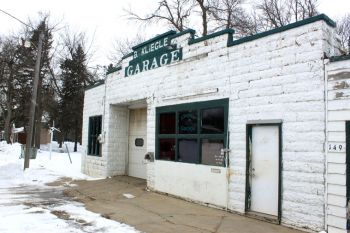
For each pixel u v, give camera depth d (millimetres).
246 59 8422
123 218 7781
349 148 6387
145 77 11922
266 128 7906
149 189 11281
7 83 43719
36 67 17891
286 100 7477
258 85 8086
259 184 7980
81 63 43750
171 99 10617
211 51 9398
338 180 6492
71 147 51469
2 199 9852
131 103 13414
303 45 7273
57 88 43250
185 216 8047
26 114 45688
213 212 8484
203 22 26719
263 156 7930
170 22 27609
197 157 9523
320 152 6805
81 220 7559
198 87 9695
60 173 16031
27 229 6727
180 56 10406
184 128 10078
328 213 6598
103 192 11102
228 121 8719
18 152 30734
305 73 7188
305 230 6938
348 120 6426
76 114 44219
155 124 11250
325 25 7078
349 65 6504
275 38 7816
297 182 7141
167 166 10578
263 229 7070
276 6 28297
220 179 8805
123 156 14438
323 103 6836
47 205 9133
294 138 7254
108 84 14320
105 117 14367
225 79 8914
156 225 7258
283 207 7348
